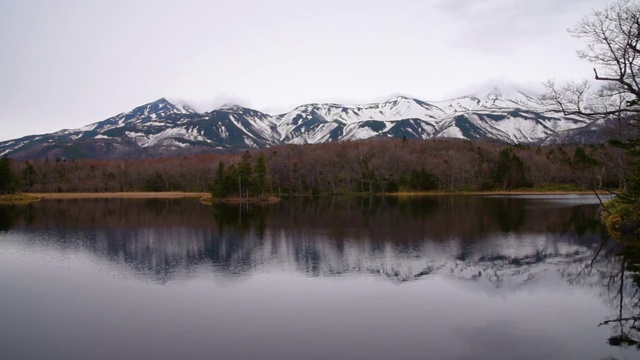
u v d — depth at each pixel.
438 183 144.00
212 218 67.69
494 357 16.05
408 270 29.92
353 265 31.75
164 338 18.53
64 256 36.66
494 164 146.75
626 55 25.58
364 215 69.19
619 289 24.03
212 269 31.16
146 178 168.12
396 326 19.38
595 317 19.94
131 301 23.77
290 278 28.28
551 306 21.59
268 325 19.81
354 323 19.84
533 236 43.56
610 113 26.66
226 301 23.50
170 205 98.81
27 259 35.44
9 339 18.70
